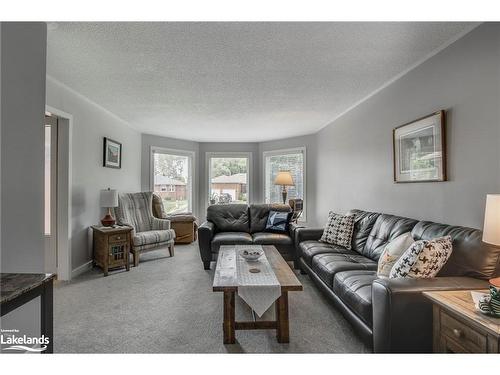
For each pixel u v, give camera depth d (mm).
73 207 3373
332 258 2688
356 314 1960
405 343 1537
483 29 1913
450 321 1361
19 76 1787
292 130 5410
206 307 2531
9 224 1728
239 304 2623
